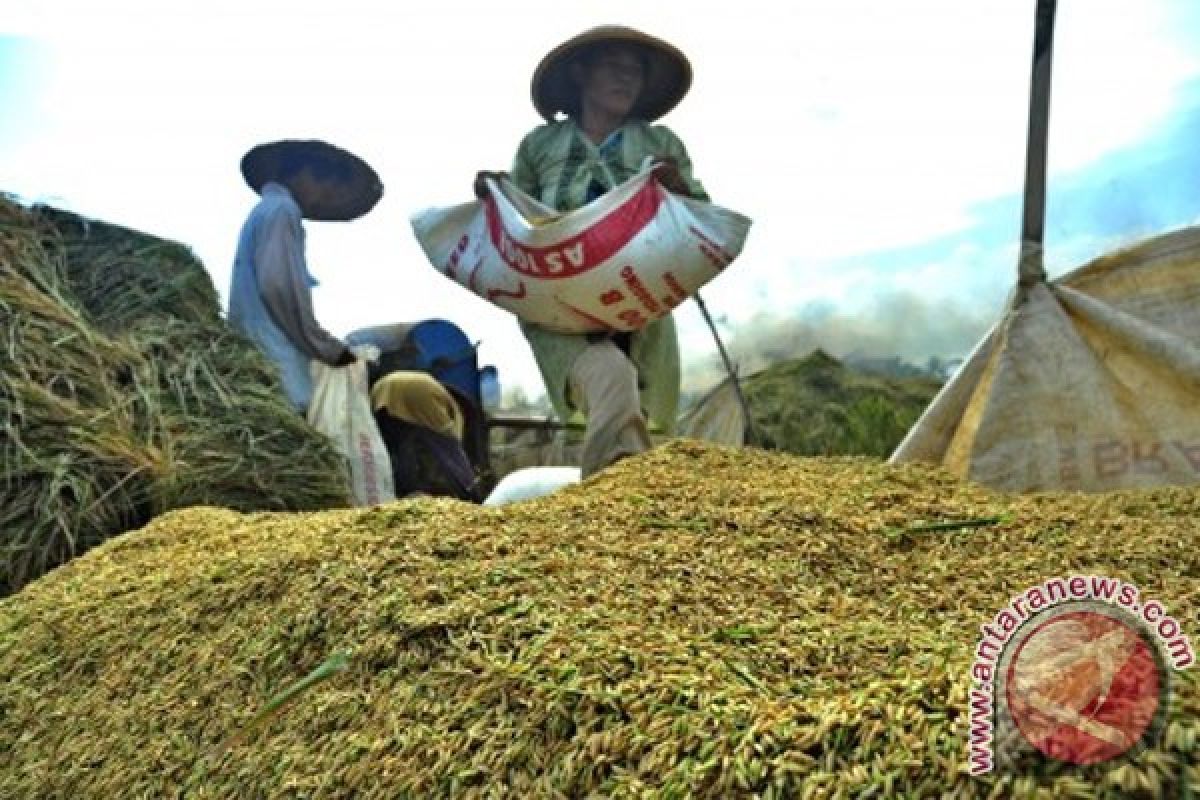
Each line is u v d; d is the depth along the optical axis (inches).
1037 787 39.4
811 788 43.5
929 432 136.7
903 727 44.4
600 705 52.7
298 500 182.9
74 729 74.6
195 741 66.7
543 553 77.5
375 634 65.9
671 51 176.7
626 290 147.9
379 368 239.1
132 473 162.9
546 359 160.1
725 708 50.1
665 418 174.4
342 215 245.9
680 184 152.6
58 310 187.8
